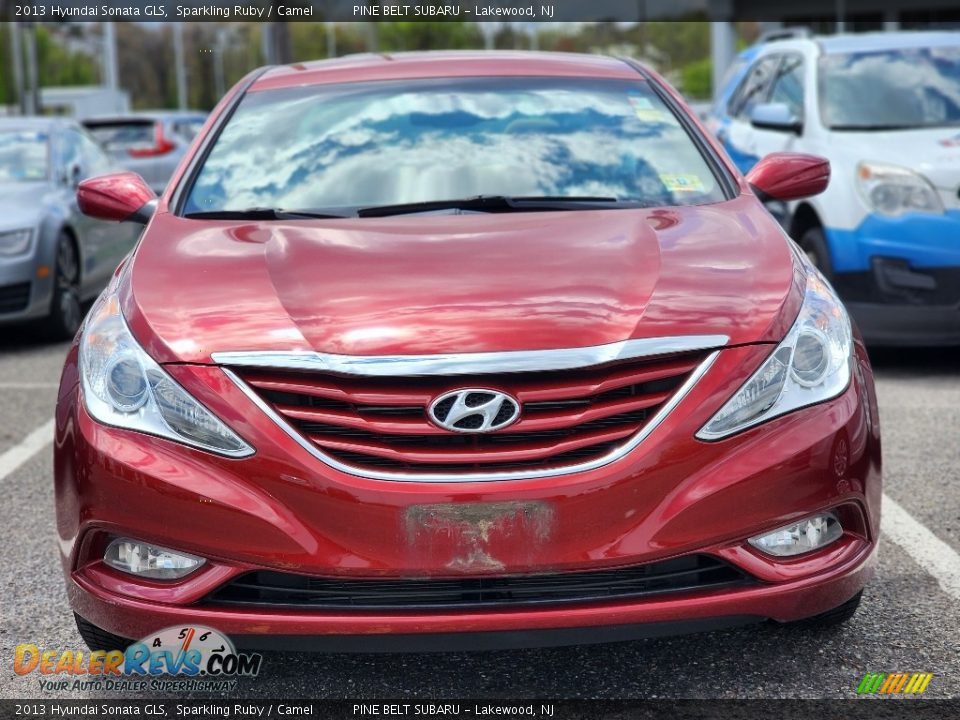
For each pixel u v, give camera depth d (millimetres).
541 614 2506
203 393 2568
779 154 3891
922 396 5680
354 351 2543
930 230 5855
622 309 2658
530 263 2871
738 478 2543
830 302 2875
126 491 2576
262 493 2523
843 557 2688
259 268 2896
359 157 3674
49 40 77125
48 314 7754
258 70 4375
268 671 2967
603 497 2496
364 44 75688
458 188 3545
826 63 7152
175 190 3588
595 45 72438
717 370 2584
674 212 3330
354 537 2496
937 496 4172
